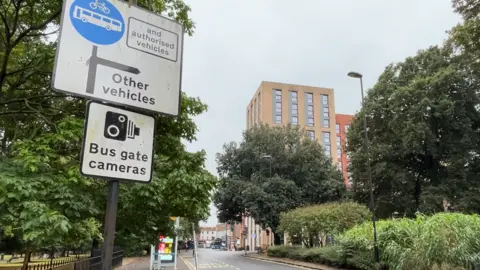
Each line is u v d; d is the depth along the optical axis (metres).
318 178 45.22
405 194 36.91
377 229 19.52
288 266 26.86
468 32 18.34
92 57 2.51
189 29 8.54
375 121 39.31
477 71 21.61
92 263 11.57
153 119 2.70
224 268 24.84
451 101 32.66
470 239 13.30
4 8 7.29
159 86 2.77
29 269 10.76
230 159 48.03
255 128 49.00
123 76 2.62
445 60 36.41
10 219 4.30
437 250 13.32
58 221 3.68
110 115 2.51
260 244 76.25
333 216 29.31
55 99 7.18
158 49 2.83
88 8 2.56
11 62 7.64
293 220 32.25
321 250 26.36
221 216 47.72
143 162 2.59
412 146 33.59
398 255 15.95
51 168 4.63
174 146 8.00
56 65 2.38
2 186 3.93
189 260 35.59
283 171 45.47
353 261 20.47
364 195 40.22
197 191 7.12
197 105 8.82
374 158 38.16
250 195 41.41
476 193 32.22
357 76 24.38
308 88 97.00
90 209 5.02
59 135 4.71
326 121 96.31
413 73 39.16
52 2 7.01
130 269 20.23
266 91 93.81
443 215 14.72
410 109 34.69
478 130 35.59
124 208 7.04
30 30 7.11
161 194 6.82
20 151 4.51
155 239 9.25
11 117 7.43
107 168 2.43
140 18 2.78
